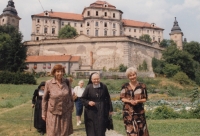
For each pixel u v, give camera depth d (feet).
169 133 32.76
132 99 21.24
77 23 322.55
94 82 22.86
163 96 111.14
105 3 305.12
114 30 296.92
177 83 189.47
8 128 35.86
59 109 21.59
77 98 38.42
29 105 67.67
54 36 308.81
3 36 223.10
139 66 208.13
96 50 205.57
